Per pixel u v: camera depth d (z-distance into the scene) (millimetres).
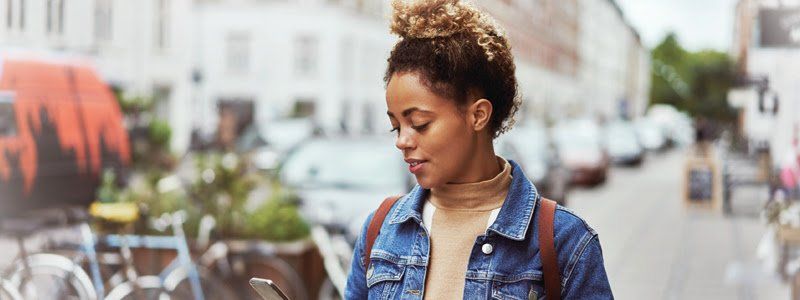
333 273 7816
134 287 6445
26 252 6371
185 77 32344
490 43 2047
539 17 67500
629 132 41844
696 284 10094
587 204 21188
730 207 18609
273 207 8055
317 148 10555
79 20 22797
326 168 10133
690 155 28250
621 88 126562
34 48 10844
